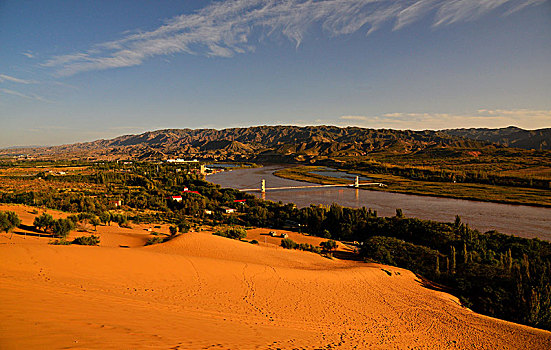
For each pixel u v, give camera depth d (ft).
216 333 60.70
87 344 38.17
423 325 108.88
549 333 114.73
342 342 77.61
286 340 68.08
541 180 627.46
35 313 48.01
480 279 163.84
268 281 131.75
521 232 308.40
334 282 146.30
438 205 467.52
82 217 251.19
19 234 181.47
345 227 298.15
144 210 389.60
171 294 96.89
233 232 257.55
